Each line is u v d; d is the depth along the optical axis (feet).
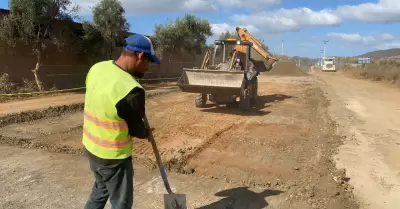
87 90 9.65
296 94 58.13
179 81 36.68
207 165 19.63
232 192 16.07
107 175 9.67
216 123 31.76
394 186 17.95
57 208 14.03
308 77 124.57
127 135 9.47
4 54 45.16
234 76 36.04
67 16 49.96
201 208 14.37
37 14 45.34
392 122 35.19
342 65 232.53
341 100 51.96
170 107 41.11
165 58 86.07
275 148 23.65
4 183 16.33
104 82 9.06
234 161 20.52
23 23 44.39
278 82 89.45
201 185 16.80
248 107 38.78
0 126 27.63
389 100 53.88
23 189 15.72
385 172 19.99
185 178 17.67
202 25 96.07
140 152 21.59
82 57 57.41
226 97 40.45
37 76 47.78
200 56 104.83
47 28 47.42
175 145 23.76
